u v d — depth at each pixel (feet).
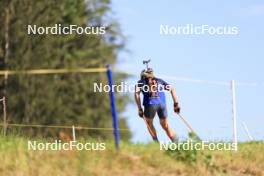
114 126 75.51
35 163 69.97
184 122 94.53
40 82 248.11
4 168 68.44
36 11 254.47
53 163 70.28
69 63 250.78
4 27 252.42
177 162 76.64
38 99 246.06
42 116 245.65
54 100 246.47
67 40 252.62
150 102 94.07
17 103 242.78
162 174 72.49
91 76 249.14
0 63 250.57
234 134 91.30
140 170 72.23
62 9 255.50
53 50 250.98
